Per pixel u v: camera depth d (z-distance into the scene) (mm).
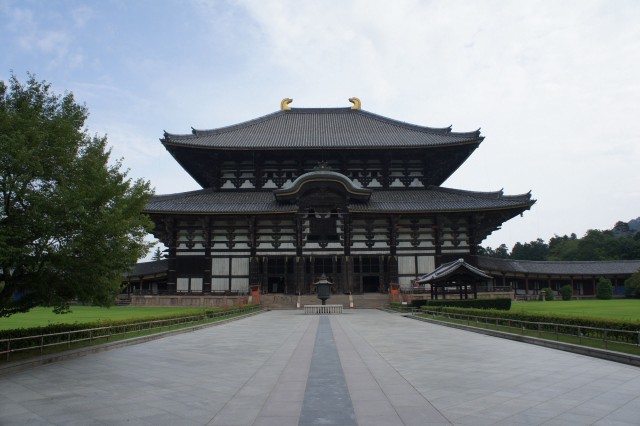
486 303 43094
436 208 63656
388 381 13586
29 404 11406
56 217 17281
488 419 9820
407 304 49750
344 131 78562
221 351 20203
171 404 11297
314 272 65000
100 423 9867
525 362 16641
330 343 22453
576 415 10070
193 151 68875
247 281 64062
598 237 135750
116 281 20203
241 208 64062
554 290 84812
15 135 16828
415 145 68812
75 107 19953
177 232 64938
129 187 21703
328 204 65438
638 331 17484
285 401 11453
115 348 21406
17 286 18469
